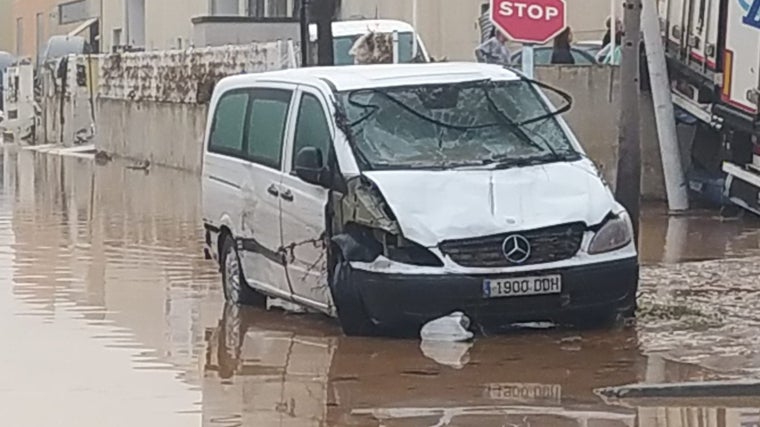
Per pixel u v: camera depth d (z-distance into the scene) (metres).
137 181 27.86
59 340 11.03
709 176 19.39
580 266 10.27
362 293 10.30
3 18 76.12
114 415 8.61
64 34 55.53
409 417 8.37
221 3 36.66
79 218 20.55
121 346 10.77
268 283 11.89
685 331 10.83
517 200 10.35
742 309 11.77
